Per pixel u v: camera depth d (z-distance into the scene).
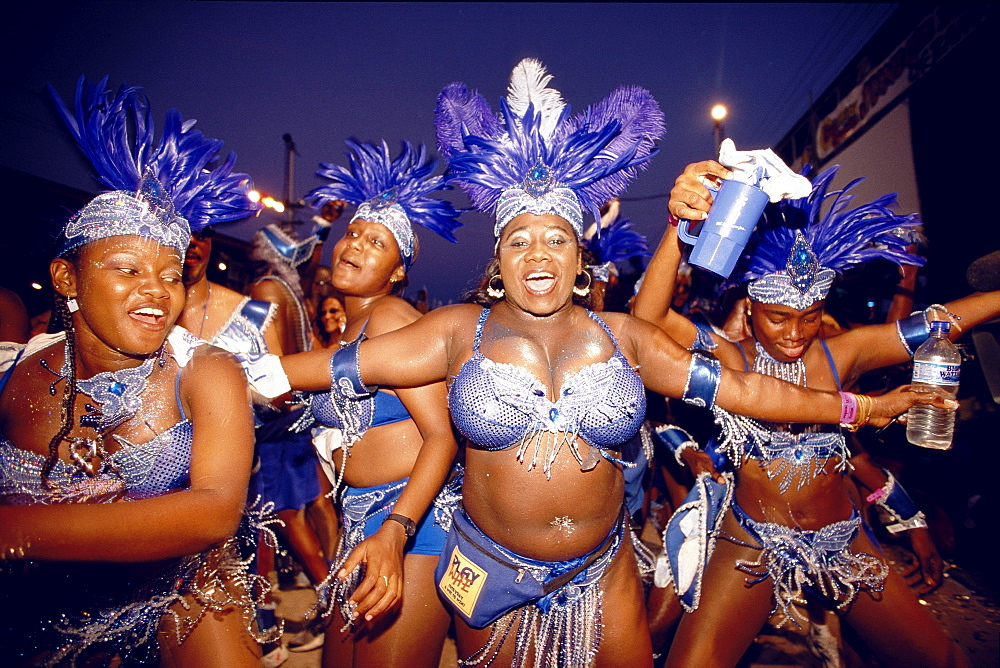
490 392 1.87
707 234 1.92
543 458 1.88
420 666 2.18
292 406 2.88
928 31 8.41
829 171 2.39
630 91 2.34
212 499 1.51
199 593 1.86
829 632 2.90
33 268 3.31
